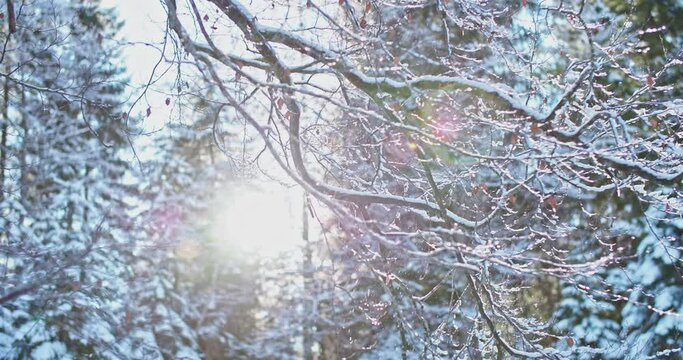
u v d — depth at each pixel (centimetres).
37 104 1338
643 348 1255
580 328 1330
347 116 769
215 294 2325
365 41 667
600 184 1266
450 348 833
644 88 720
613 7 1205
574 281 745
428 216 745
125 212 1588
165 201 1969
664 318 1265
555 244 1116
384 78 675
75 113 1616
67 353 1198
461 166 837
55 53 938
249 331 2425
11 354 1194
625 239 1342
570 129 718
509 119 720
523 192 1013
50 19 971
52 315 1030
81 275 1012
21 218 1274
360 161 873
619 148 648
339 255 1066
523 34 841
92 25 1086
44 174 1500
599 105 726
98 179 1745
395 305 725
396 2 805
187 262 2267
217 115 686
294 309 2220
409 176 865
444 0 766
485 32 784
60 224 1599
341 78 697
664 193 1120
